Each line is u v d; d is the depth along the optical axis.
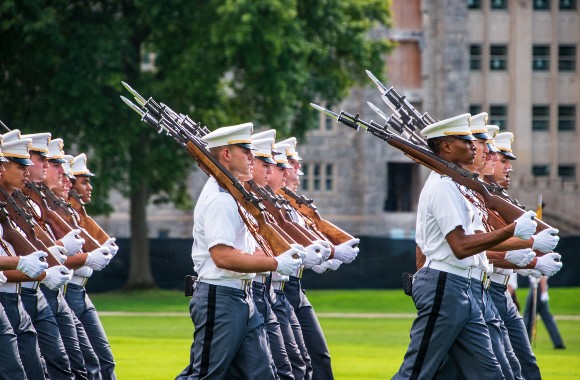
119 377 37.19
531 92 141.62
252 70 82.62
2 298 25.38
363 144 140.12
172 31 84.56
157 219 134.62
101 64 81.75
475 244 24.36
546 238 25.36
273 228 23.94
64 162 31.28
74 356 28.88
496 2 141.12
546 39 141.50
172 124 25.38
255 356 24.20
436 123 25.88
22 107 85.56
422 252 25.61
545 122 142.38
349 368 41.00
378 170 140.88
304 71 86.50
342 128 140.25
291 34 84.75
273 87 84.81
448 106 138.50
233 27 81.19
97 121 81.19
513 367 27.77
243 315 24.05
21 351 25.70
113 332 57.28
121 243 94.81
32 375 25.84
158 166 88.25
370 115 137.88
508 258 28.16
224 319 23.88
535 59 142.12
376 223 140.88
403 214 141.88
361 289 96.31
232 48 81.19
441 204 24.86
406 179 144.38
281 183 32.25
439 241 25.16
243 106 89.94
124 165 85.12
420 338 25.22
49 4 82.62
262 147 28.81
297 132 94.56
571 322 66.94
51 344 27.27
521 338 30.61
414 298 25.56
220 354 23.88
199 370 24.00
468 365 25.14
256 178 28.78
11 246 25.00
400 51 138.88
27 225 25.62
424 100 138.88
